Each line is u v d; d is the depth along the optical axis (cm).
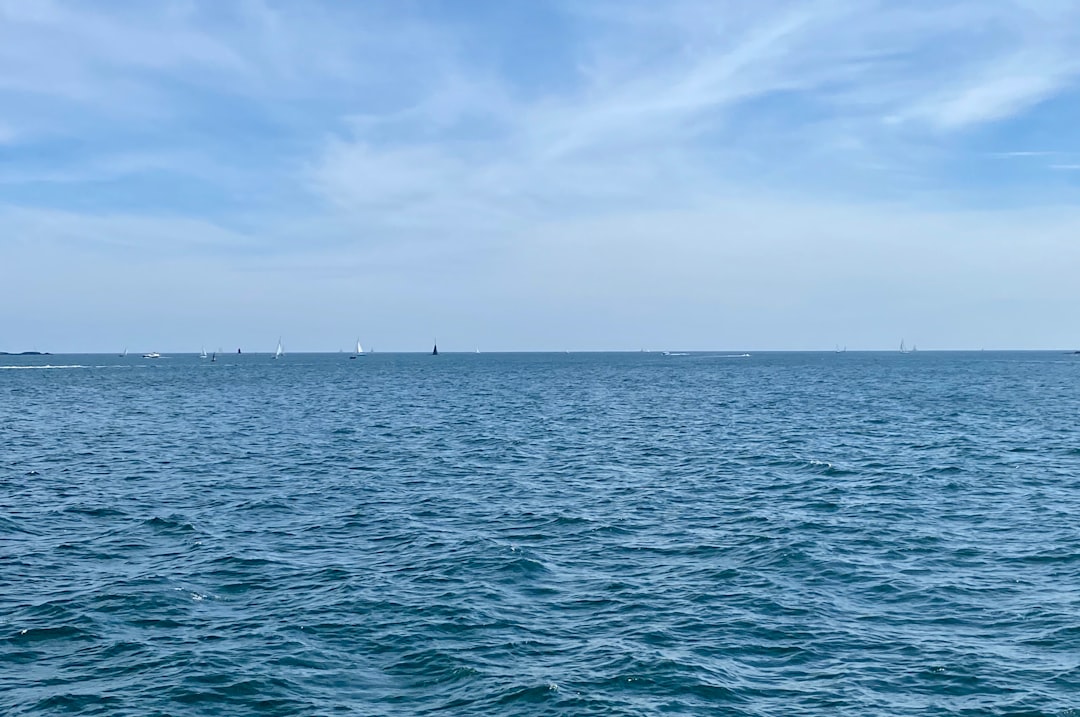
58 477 5312
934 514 4122
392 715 2059
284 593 2953
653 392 14188
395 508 4378
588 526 3944
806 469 5500
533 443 7038
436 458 6172
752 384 16850
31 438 7406
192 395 13625
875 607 2783
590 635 2553
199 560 3369
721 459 6012
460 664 2338
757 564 3272
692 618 2689
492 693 2167
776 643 2484
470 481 5197
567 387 16050
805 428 8075
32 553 3456
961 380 18138
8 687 2203
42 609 2756
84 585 3019
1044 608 2736
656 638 2520
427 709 2092
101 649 2444
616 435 7594
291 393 14188
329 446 6881
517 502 4528
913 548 3484
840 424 8444
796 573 3147
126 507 4375
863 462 5788
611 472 5506
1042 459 5931
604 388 15600
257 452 6519
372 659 2384
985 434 7500
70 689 2189
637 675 2258
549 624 2650
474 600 2864
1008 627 2583
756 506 4347
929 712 2061
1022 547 3488
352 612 2748
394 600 2864
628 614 2734
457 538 3722
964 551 3434
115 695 2155
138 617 2697
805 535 3681
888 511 4184
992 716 2034
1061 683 2192
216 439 7369
